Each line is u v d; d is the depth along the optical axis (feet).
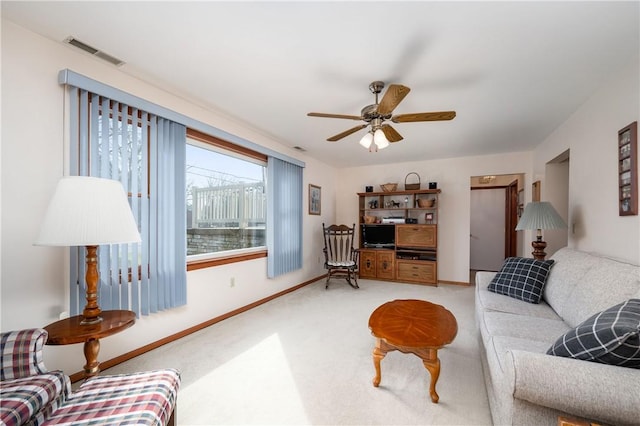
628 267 5.26
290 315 10.43
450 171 16.14
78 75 5.84
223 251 10.44
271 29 5.24
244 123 10.39
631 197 5.94
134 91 7.04
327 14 4.83
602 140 7.31
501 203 19.19
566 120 9.80
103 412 3.37
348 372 6.49
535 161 13.69
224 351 7.54
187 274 8.67
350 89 7.63
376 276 16.55
